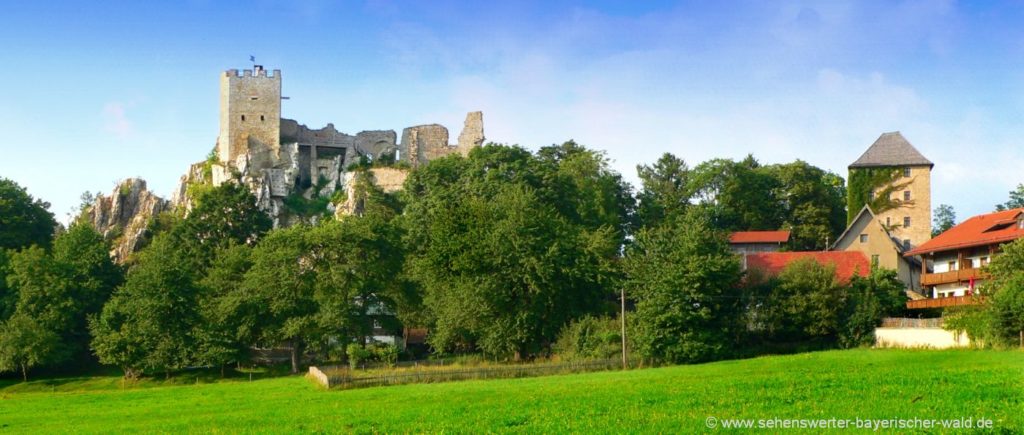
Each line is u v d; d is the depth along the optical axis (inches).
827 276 3041.3
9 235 4552.2
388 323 3676.2
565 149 5433.1
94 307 3816.4
